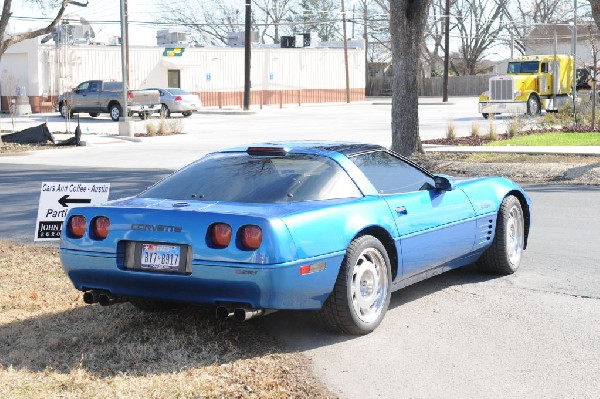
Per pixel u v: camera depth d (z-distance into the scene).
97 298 6.25
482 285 7.80
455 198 7.36
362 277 6.23
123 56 31.50
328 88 65.94
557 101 41.34
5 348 5.94
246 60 51.66
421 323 6.58
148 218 5.86
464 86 79.75
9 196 15.33
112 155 24.81
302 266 5.66
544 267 8.52
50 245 10.20
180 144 29.12
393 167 7.04
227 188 6.26
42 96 49.00
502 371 5.45
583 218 11.57
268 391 5.07
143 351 5.77
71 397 4.91
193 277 5.68
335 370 5.52
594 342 6.01
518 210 8.30
